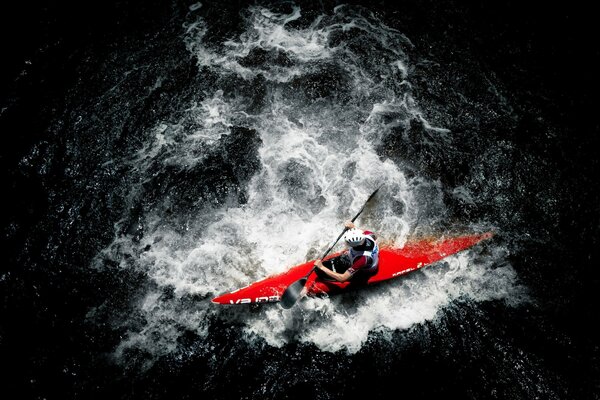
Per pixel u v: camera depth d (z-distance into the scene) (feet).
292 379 17.93
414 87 27.27
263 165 23.98
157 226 21.88
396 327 19.33
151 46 27.86
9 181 22.66
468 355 18.60
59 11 28.96
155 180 23.13
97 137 24.30
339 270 20.08
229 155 24.18
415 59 28.40
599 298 20.16
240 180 23.43
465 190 23.65
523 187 23.68
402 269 20.56
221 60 27.63
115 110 25.22
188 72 26.96
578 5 30.73
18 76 26.14
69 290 19.95
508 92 27.17
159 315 19.35
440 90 27.22
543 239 21.95
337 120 25.85
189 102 25.94
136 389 17.70
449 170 24.26
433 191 23.54
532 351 18.67
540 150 24.88
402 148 24.93
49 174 23.08
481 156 24.72
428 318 19.58
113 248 21.13
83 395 17.57
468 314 19.67
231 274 20.44
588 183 23.67
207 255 20.95
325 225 22.18
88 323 19.15
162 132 24.81
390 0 30.81
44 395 17.53
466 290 20.35
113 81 26.27
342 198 23.12
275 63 27.73
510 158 24.58
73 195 22.48
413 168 24.31
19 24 28.22
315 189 23.34
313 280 19.90
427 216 22.65
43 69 26.50
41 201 22.20
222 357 18.40
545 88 27.37
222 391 17.67
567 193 23.40
